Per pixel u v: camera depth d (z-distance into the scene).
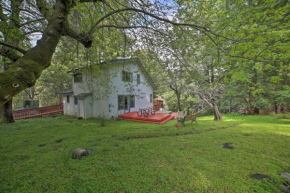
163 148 4.16
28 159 3.60
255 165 3.09
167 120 10.56
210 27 3.68
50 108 14.05
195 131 6.31
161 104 19.23
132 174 2.79
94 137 5.52
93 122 9.51
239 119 10.30
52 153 3.96
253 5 4.17
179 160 3.36
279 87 9.62
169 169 2.96
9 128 7.30
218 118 9.89
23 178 2.71
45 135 5.96
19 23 3.66
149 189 2.36
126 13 4.34
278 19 3.55
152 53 5.01
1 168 3.12
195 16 3.93
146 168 3.01
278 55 3.16
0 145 4.72
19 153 4.00
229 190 2.32
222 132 5.88
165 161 3.33
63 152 3.98
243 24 4.04
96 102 11.45
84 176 2.72
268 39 3.57
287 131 5.90
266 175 2.74
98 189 2.35
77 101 12.26
